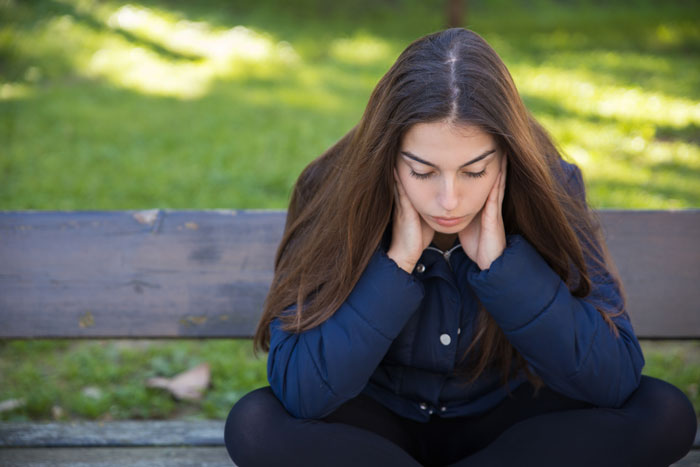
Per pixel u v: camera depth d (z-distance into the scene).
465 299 2.01
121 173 5.70
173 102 7.76
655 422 1.80
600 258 2.04
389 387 2.09
